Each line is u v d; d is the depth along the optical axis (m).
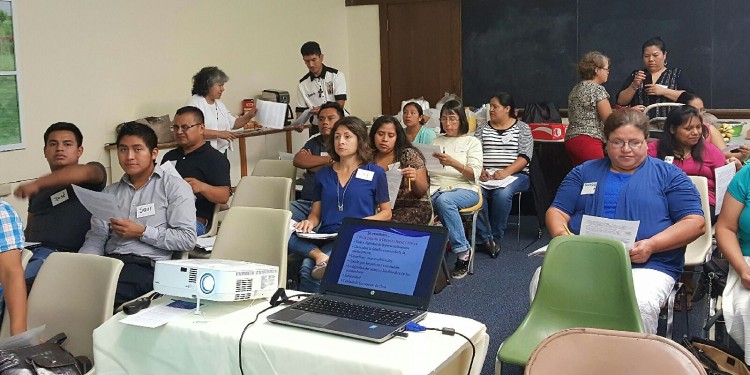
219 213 4.34
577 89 5.32
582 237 2.50
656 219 2.81
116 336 2.14
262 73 7.40
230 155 6.43
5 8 5.00
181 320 2.07
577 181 3.01
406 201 4.13
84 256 2.50
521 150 5.43
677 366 1.74
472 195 4.77
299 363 1.86
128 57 5.98
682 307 3.69
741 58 6.64
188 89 6.59
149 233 3.11
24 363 2.05
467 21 7.86
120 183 3.29
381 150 4.23
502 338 3.61
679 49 6.87
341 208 3.72
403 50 8.30
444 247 2.15
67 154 3.55
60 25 5.42
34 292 2.54
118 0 5.87
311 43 6.64
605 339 1.83
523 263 5.00
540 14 7.44
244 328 2.00
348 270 2.25
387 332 1.91
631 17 7.03
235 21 7.03
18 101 5.14
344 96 6.71
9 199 5.00
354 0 8.48
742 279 2.57
